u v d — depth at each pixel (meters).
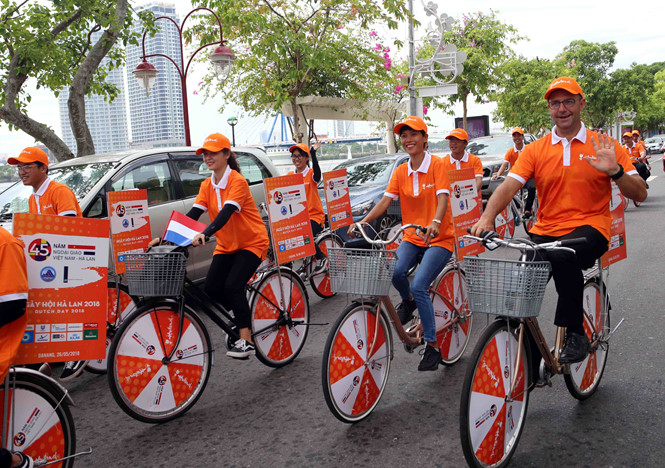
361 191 9.40
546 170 3.24
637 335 5.02
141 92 20.92
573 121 3.15
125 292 5.13
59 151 9.97
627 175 3.01
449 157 7.54
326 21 11.81
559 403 3.88
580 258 3.13
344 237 7.95
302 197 5.34
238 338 4.55
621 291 6.42
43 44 9.36
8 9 9.38
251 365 5.07
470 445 2.87
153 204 6.64
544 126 24.36
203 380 4.22
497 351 3.01
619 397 3.89
